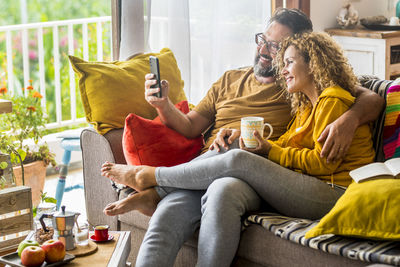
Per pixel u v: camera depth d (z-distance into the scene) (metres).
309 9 3.85
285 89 2.33
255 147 2.04
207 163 1.95
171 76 2.63
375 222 1.59
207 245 1.81
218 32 3.27
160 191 2.06
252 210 1.93
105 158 2.31
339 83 2.06
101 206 2.37
